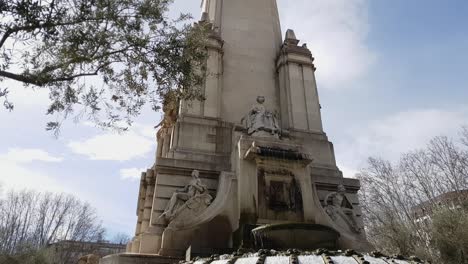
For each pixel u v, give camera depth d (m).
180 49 10.97
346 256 6.16
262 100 17.44
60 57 9.23
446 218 17.52
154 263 10.88
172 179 14.58
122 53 10.13
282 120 19.70
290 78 20.27
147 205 15.16
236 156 14.50
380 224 31.03
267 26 22.78
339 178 17.25
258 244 10.42
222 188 13.73
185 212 13.08
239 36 21.70
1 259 26.70
